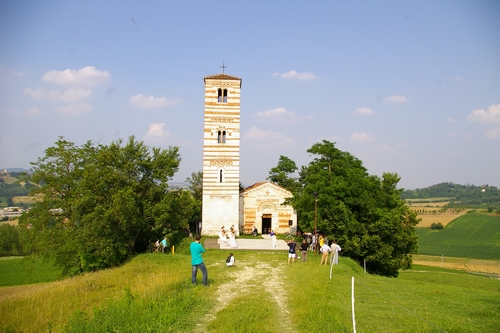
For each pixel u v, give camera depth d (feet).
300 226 185.78
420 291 89.25
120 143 182.09
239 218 221.05
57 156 185.88
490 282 188.44
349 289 86.48
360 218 176.04
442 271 253.65
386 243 170.30
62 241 167.94
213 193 208.54
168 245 185.88
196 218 245.04
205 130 210.18
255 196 222.07
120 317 61.26
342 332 55.88
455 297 82.94
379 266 177.68
